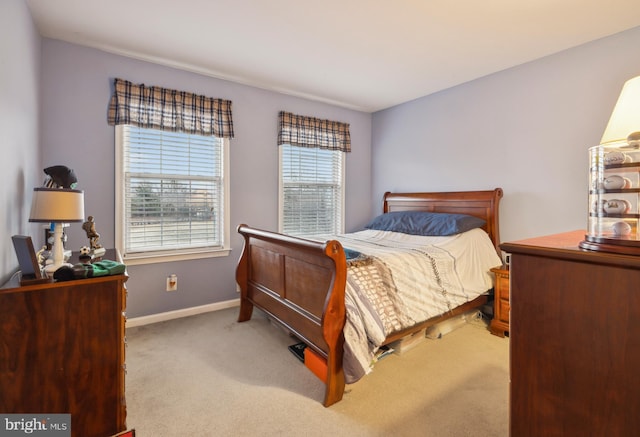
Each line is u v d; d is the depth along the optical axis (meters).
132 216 2.81
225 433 1.55
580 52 2.55
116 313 1.42
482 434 1.54
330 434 1.54
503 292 2.62
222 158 3.22
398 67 2.98
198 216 3.13
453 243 2.77
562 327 0.83
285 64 2.91
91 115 2.58
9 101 1.59
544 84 2.76
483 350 2.39
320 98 3.82
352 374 1.74
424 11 2.10
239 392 1.87
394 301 2.12
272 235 2.31
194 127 3.00
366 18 2.19
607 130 0.94
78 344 1.35
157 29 2.33
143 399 1.80
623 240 0.76
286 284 2.28
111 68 2.65
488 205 3.07
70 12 2.11
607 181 0.85
